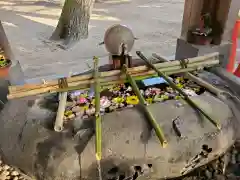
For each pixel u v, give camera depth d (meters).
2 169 1.91
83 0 4.15
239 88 2.00
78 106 1.70
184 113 1.60
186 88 1.91
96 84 1.79
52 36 4.37
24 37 4.33
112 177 1.46
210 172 1.83
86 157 1.40
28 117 1.61
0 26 2.85
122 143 1.45
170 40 4.48
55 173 1.39
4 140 1.57
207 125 1.59
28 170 1.47
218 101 1.74
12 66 2.78
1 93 2.55
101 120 1.51
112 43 1.83
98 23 4.96
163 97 1.76
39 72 3.47
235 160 1.91
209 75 2.10
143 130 1.49
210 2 3.05
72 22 4.25
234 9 2.94
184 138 1.52
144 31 4.74
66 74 3.42
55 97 1.80
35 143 1.46
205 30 3.06
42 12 5.17
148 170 1.51
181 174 1.65
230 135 1.68
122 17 5.25
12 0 5.50
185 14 3.12
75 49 4.12
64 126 1.52
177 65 2.07
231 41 3.13
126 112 1.58
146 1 6.05
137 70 1.94
